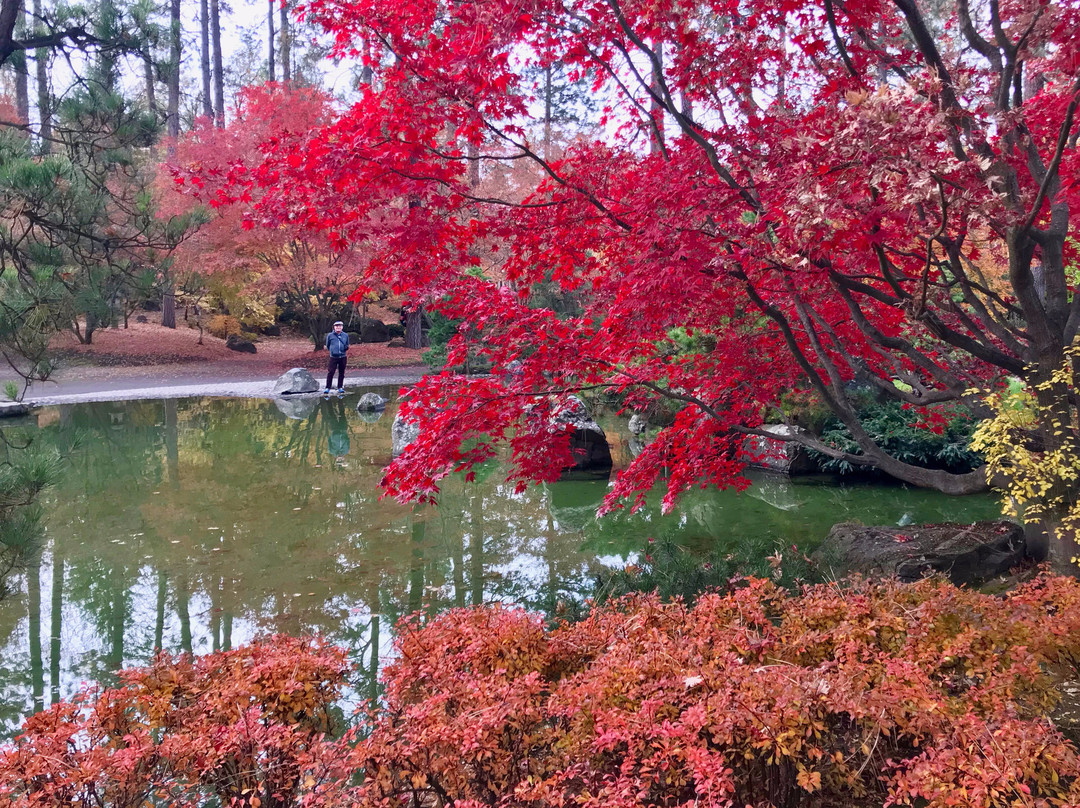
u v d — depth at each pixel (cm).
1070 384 366
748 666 298
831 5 356
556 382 453
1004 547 589
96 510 867
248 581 645
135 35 902
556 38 391
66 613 577
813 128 305
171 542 751
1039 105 371
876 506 886
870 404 1033
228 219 2114
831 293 452
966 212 298
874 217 289
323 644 358
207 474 1047
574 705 276
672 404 1100
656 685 279
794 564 572
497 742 276
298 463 1116
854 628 325
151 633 541
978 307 388
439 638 358
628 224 412
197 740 271
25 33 1000
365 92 374
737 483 537
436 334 1900
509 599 599
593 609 402
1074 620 317
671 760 246
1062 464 394
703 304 457
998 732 235
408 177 378
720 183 362
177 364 2297
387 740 269
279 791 277
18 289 534
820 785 264
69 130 855
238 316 2653
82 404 1625
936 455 954
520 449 480
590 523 841
